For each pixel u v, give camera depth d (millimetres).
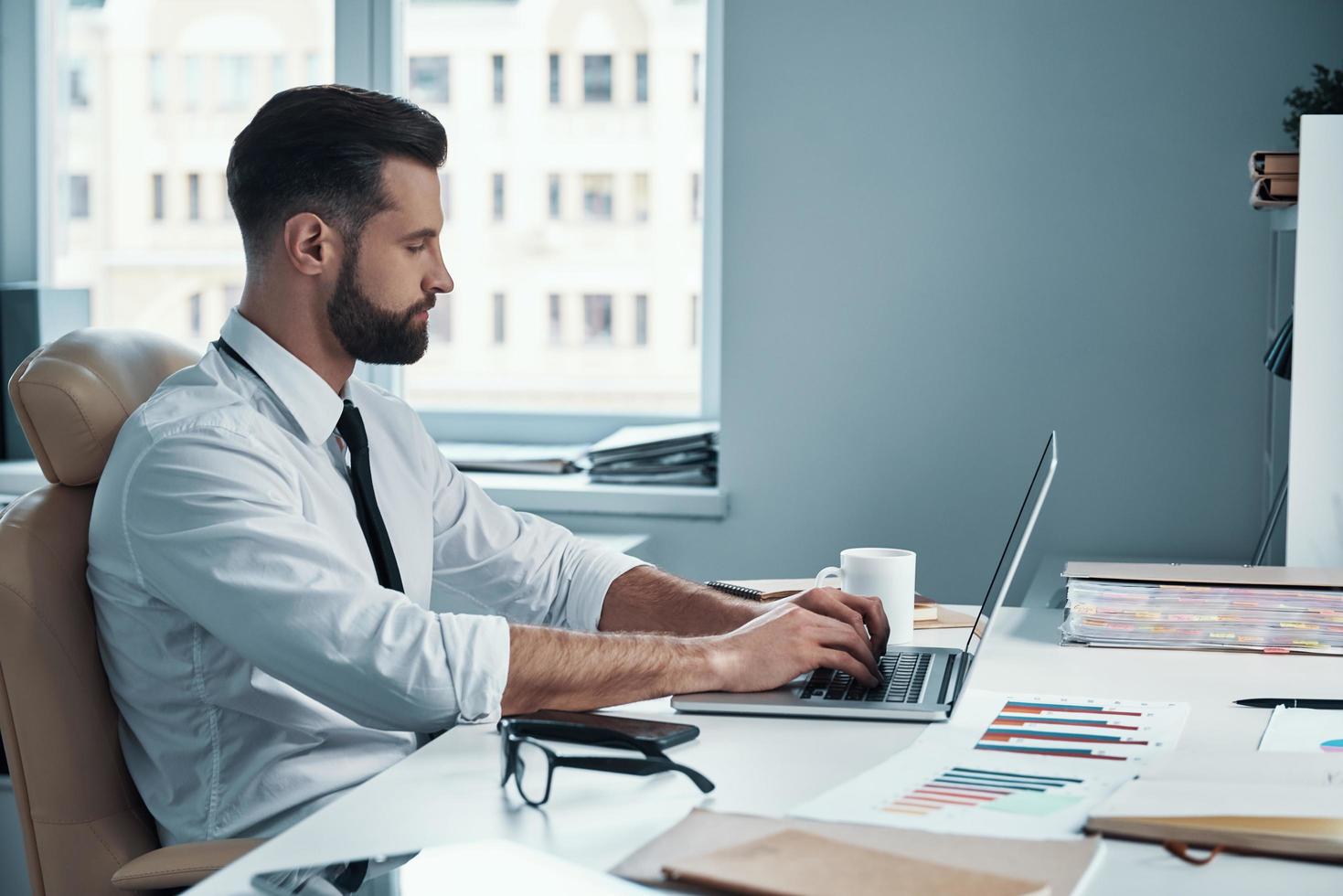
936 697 1139
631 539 2391
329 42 2809
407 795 937
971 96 2318
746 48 2379
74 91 2904
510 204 2793
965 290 2352
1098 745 1011
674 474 2510
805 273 2398
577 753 1015
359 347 1346
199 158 2875
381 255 1322
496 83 2764
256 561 1126
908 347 2379
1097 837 810
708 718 1113
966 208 2338
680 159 2721
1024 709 1126
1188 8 2232
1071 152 2295
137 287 2924
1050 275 2320
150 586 1190
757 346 2426
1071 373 2330
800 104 2371
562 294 2799
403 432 1516
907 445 2396
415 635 1107
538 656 1129
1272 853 779
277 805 1217
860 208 2371
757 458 2443
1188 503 2309
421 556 1478
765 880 720
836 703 1115
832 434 2418
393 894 750
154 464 1190
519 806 906
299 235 1303
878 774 943
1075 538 2355
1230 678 1228
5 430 2758
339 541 1323
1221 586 1371
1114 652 1345
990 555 2387
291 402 1320
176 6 2848
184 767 1243
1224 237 2256
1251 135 2232
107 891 1210
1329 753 965
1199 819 801
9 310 2732
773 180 2393
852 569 1382
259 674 1232
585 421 2801
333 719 1271
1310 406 1649
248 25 2828
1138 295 2295
